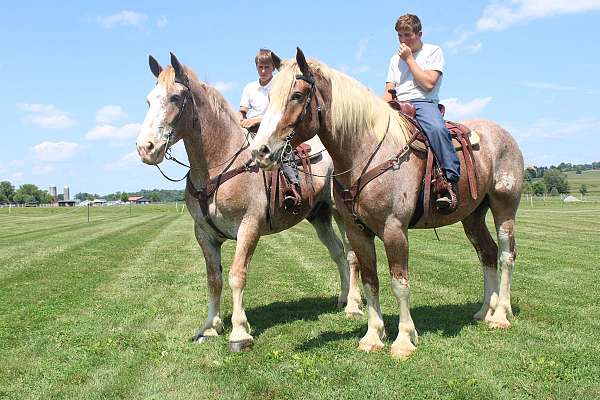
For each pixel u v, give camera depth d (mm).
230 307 8094
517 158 6395
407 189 5148
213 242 6211
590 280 9672
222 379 4773
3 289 10102
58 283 10773
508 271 6363
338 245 7801
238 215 5742
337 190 5305
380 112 5176
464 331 6020
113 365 5305
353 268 7258
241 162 5777
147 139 5328
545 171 104875
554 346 5430
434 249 15406
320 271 11836
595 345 5480
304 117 4793
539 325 6301
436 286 9312
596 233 19875
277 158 4707
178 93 5480
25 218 49281
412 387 4430
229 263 13711
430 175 5348
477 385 4410
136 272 12367
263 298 8797
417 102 5695
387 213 5090
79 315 7707
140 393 4535
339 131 5012
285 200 6012
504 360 4996
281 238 20359
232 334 5641
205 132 5688
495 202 6285
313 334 6176
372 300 5551
